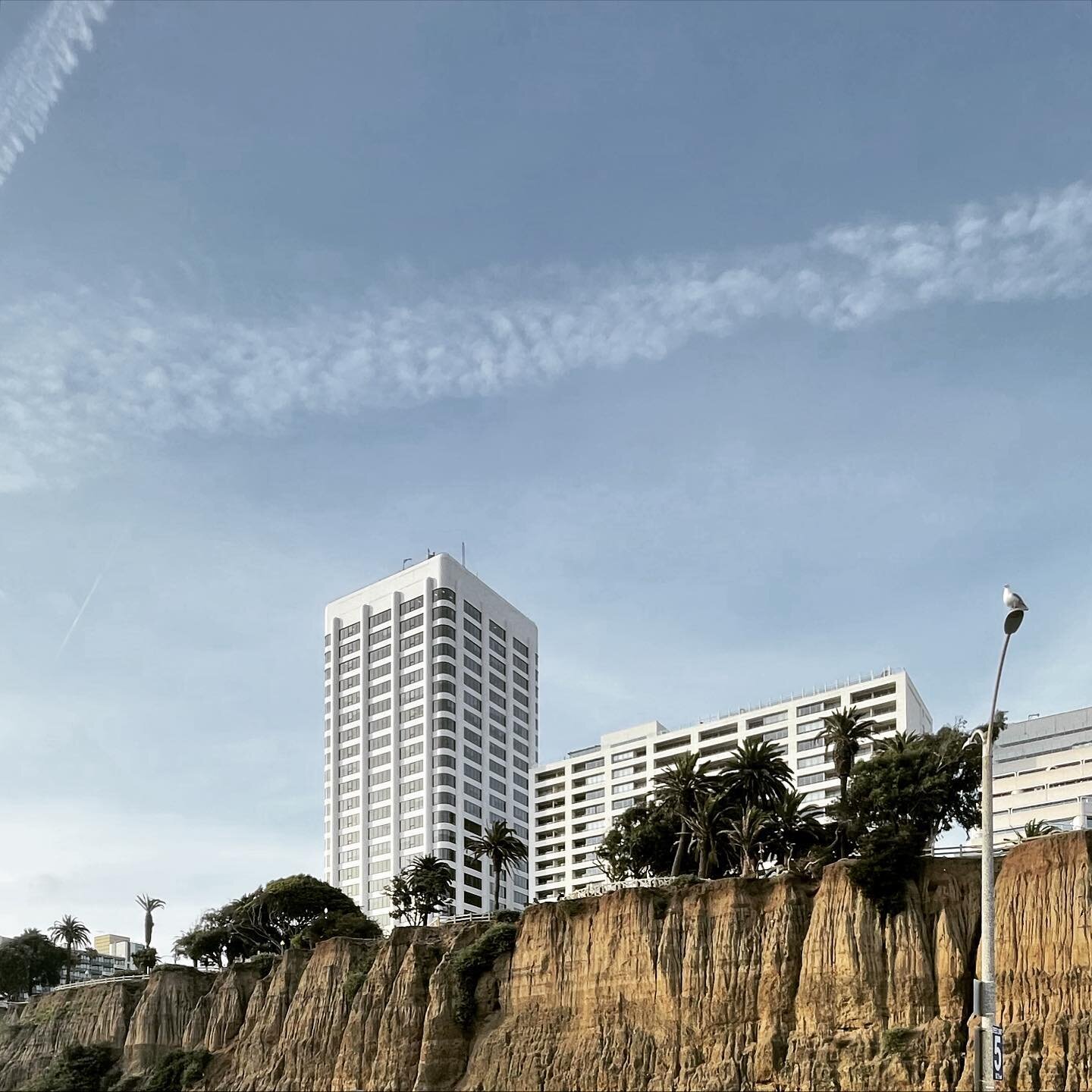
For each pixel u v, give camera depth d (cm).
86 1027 15025
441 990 11319
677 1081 9500
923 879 9288
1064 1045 8031
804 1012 9194
